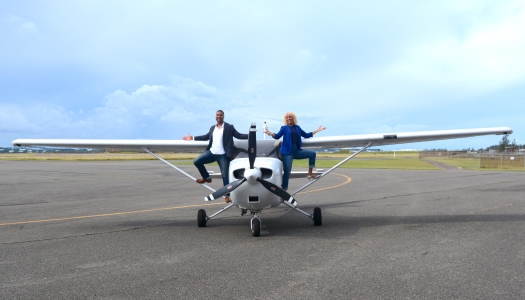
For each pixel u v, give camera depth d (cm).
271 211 830
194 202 995
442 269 393
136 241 551
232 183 579
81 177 1911
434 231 585
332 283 356
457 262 417
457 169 2567
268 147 675
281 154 652
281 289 343
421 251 467
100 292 343
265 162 595
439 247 486
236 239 557
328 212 803
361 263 419
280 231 612
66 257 466
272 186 568
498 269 391
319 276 377
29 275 396
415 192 1143
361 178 1777
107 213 823
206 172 713
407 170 2459
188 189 1327
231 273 392
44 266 428
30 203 992
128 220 734
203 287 352
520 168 2747
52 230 639
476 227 609
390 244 507
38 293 343
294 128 659
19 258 462
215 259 447
